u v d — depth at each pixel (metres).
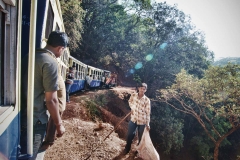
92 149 4.73
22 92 1.60
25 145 1.61
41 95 1.62
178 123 18.56
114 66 35.03
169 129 17.36
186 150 21.12
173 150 19.42
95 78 19.39
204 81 12.62
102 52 33.38
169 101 20.23
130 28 33.19
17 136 1.40
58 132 1.64
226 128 21.44
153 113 19.27
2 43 1.29
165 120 18.00
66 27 18.66
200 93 12.56
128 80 34.06
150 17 28.41
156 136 18.03
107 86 22.86
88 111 11.27
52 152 4.20
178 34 25.33
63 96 2.11
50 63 1.55
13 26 1.30
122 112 17.91
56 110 1.58
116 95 19.73
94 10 29.67
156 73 23.53
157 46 26.02
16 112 1.37
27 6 2.01
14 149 1.32
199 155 20.44
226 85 11.31
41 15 2.19
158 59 23.94
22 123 1.60
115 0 31.39
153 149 4.42
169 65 22.72
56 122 1.60
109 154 4.61
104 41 32.75
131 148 5.23
